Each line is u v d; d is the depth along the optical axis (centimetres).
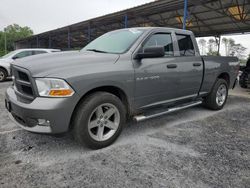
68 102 243
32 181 212
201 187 209
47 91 238
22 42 3828
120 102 296
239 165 252
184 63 382
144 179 220
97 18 1600
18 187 203
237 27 1598
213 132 356
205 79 439
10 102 277
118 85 286
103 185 209
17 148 282
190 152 281
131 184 211
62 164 246
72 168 238
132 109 318
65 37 2845
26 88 259
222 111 500
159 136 334
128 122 397
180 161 257
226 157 270
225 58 499
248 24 1490
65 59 273
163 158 263
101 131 284
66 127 249
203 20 1535
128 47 317
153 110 362
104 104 279
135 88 308
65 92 241
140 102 323
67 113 245
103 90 296
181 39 394
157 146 297
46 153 271
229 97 695
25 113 245
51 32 2430
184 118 434
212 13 1373
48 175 223
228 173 234
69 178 219
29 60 279
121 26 1905
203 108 521
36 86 240
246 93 786
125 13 1401
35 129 244
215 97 483
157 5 1172
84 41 3053
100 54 305
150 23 1722
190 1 1107
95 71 263
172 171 235
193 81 408
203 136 338
